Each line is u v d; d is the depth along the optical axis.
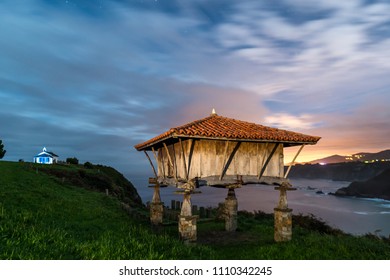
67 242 8.28
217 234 15.87
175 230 16.36
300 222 18.56
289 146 14.82
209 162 12.07
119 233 12.19
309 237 13.00
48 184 23.75
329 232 17.73
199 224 18.67
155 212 17.23
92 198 22.59
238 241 14.24
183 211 11.77
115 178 46.56
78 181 30.33
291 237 13.32
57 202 17.28
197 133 11.09
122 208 21.00
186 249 9.94
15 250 6.87
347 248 10.87
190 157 12.27
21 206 14.51
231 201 16.75
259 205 88.19
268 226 17.41
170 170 14.73
